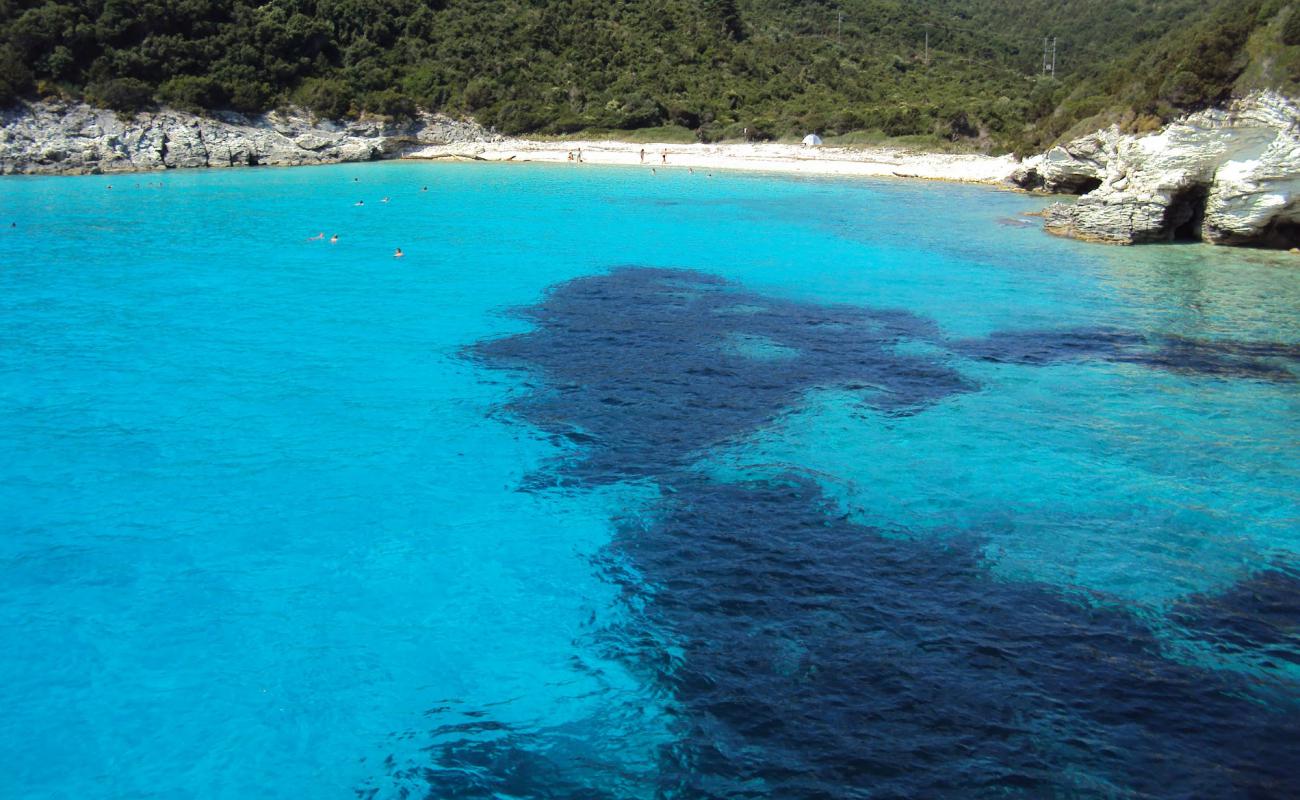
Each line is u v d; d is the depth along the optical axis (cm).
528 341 2325
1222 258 3297
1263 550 1350
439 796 897
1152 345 2308
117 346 2231
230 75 6638
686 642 1137
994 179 5828
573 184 5597
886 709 1012
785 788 901
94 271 3012
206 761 931
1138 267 3167
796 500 1504
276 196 4856
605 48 8506
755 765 932
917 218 4281
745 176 6116
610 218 4244
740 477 1585
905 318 2542
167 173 5881
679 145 7206
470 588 1249
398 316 2536
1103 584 1261
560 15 8800
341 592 1233
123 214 4159
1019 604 1212
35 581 1237
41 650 1095
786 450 1694
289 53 7094
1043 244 3616
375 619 1175
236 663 1083
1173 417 1844
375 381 2028
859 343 2317
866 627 1165
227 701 1019
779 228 3991
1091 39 13025
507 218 4216
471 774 923
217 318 2492
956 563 1315
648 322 2494
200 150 6191
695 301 2717
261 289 2817
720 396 1961
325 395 1939
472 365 2141
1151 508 1473
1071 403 1919
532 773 926
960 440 1733
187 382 1998
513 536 1386
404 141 7175
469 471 1600
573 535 1392
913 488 1541
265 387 1981
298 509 1453
